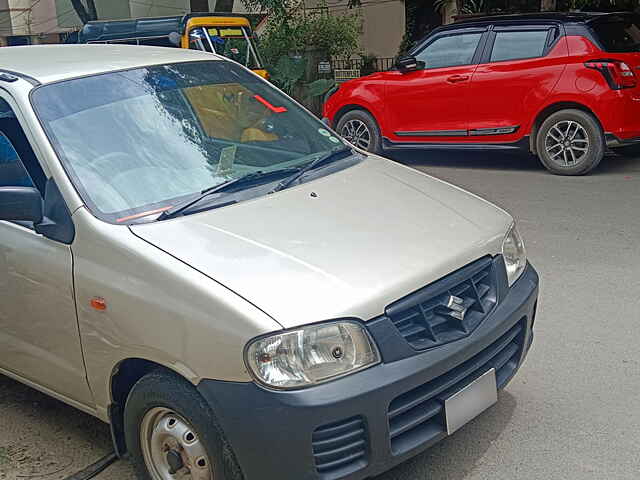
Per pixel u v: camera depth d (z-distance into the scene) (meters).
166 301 2.93
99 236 3.19
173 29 13.77
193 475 3.03
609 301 5.25
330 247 3.13
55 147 3.47
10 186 3.62
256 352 2.72
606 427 3.75
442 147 9.47
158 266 2.99
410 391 2.93
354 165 4.09
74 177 3.39
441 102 9.30
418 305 2.99
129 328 3.04
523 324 3.50
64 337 3.39
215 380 2.79
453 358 2.98
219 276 2.91
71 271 3.26
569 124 8.55
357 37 17.08
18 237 3.52
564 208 7.48
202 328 2.82
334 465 2.79
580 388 4.12
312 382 2.73
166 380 3.00
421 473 3.46
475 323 3.15
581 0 12.62
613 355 4.48
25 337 3.64
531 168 9.33
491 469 3.47
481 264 3.33
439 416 3.05
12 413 4.30
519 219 7.23
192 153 3.73
